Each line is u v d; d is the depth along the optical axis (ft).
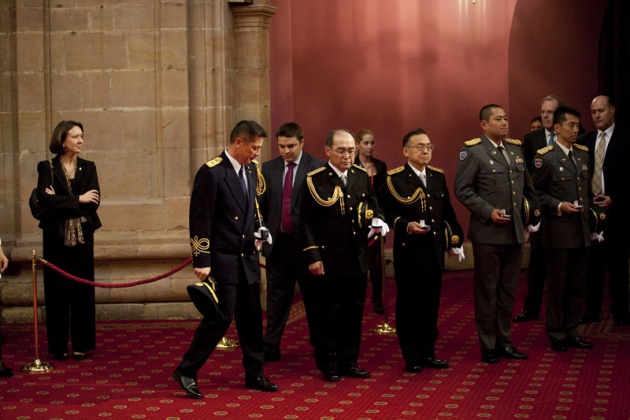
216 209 22.59
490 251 25.55
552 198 27.04
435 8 44.32
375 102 44.01
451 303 36.24
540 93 45.68
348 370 24.48
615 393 22.59
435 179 24.98
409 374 24.71
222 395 22.91
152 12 33.91
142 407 22.02
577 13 45.83
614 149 30.91
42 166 27.17
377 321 32.78
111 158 34.12
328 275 23.73
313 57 43.16
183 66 33.86
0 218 34.19
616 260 30.89
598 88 46.78
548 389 23.02
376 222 23.65
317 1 43.14
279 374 24.97
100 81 34.04
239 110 35.37
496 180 25.58
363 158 34.73
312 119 43.24
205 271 22.18
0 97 34.27
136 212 33.96
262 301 35.06
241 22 35.17
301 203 23.89
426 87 44.37
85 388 23.84
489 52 44.70
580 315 29.01
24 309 33.68
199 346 22.68
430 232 24.67
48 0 34.04
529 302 31.86
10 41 34.17
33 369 25.61
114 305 33.81
